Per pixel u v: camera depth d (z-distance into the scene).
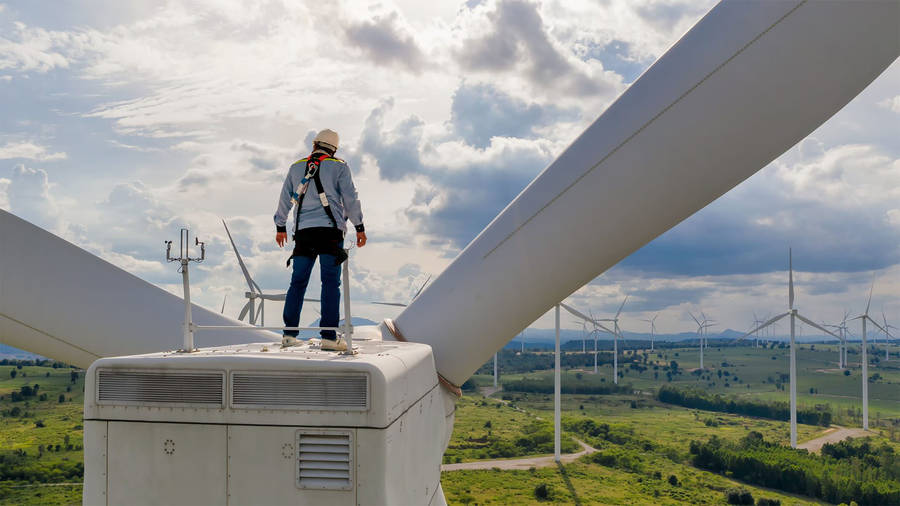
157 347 8.20
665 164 6.76
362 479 4.07
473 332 7.91
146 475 4.23
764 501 122.06
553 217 7.27
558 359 90.62
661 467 145.62
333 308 5.55
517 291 7.66
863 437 174.75
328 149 5.80
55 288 7.86
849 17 5.88
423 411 5.46
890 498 121.88
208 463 4.19
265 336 8.73
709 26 6.43
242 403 4.18
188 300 4.74
